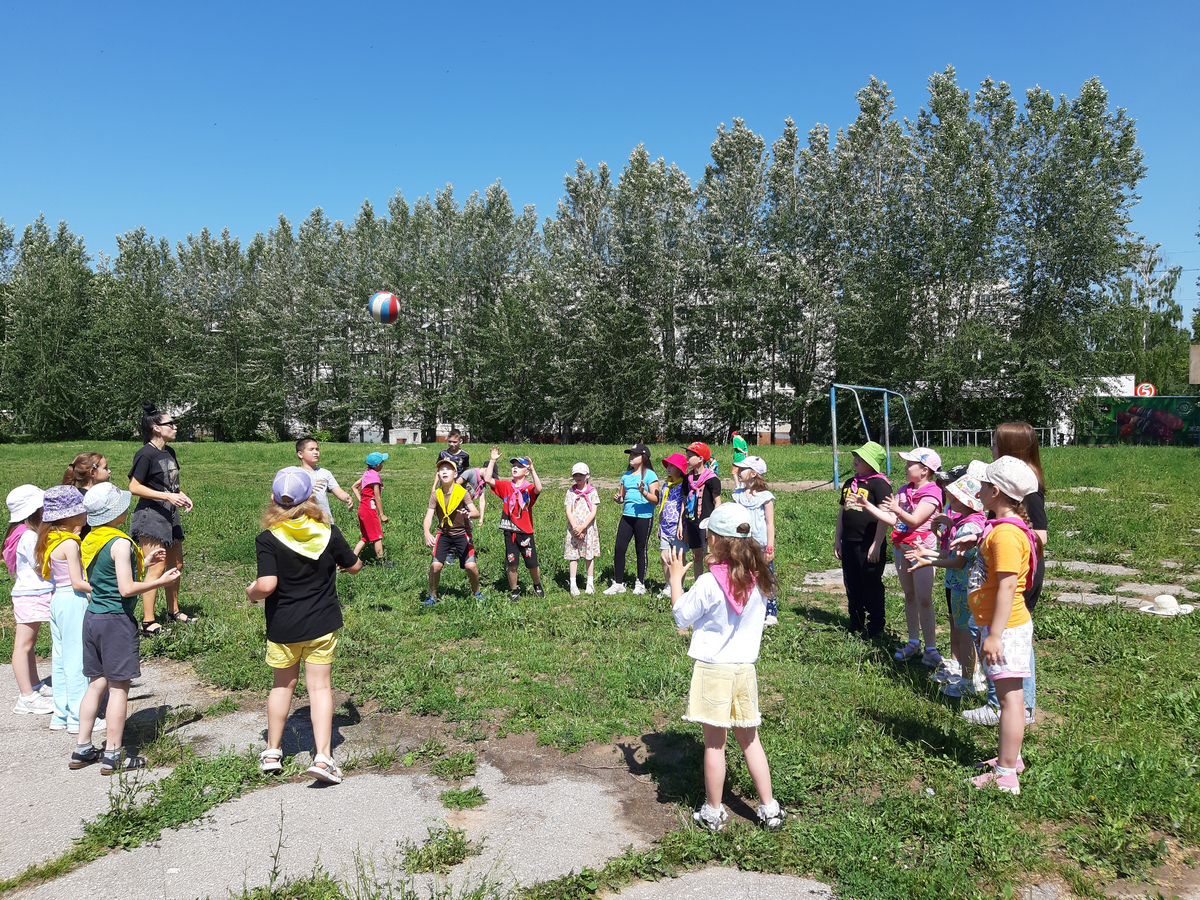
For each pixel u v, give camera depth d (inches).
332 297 2037.4
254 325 2021.4
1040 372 1437.0
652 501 353.1
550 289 1898.4
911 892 134.0
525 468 346.9
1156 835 151.2
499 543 466.9
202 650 276.4
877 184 1683.1
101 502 179.5
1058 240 1444.4
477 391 2037.4
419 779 179.2
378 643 280.7
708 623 153.9
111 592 181.0
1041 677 238.4
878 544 271.9
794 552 443.2
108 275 2156.7
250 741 201.9
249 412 2058.3
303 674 252.2
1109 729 197.3
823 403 1716.3
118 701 180.4
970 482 214.2
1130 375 1804.9
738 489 307.4
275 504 175.8
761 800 154.6
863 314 1565.0
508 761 189.5
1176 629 278.8
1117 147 1492.4
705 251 1769.2
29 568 220.7
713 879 139.6
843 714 205.8
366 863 142.1
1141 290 2076.8
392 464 1107.3
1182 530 474.9
